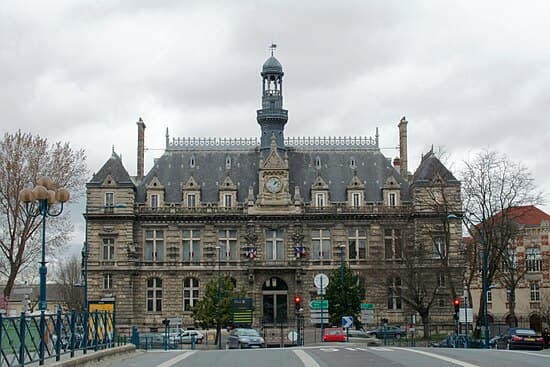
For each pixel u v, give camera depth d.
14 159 101.69
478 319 99.81
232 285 117.00
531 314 140.00
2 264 104.88
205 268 129.25
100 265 127.81
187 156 136.75
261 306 128.38
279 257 129.88
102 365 42.88
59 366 36.75
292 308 128.25
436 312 125.81
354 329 116.44
